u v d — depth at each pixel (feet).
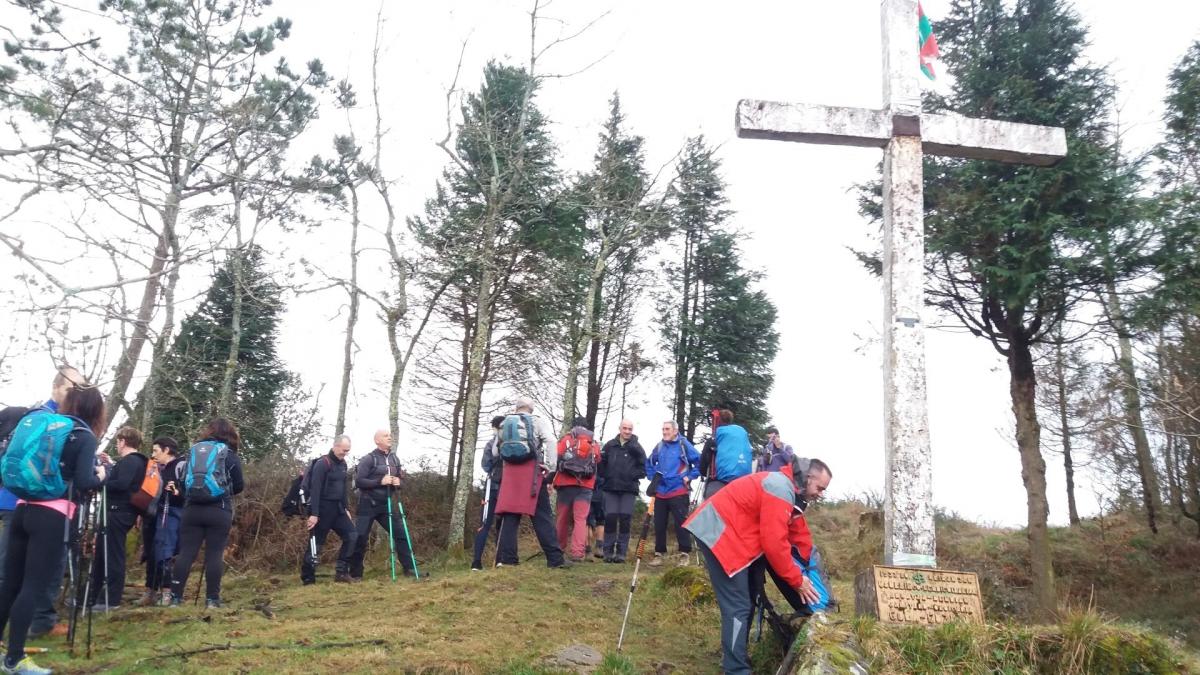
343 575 35.53
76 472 19.60
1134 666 18.02
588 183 61.62
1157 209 38.34
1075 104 42.42
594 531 42.91
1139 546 53.26
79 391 20.56
